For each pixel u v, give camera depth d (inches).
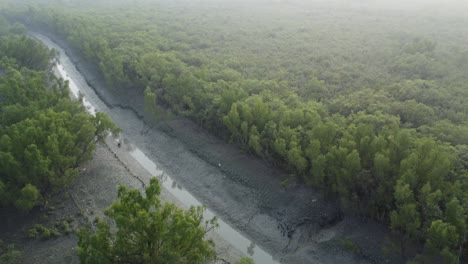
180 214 1283.2
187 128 2618.1
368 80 2790.4
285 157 1975.9
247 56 3467.0
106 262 1253.7
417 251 1530.5
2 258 1584.6
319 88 2640.3
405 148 1716.3
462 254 1470.2
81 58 4077.3
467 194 1531.7
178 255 1248.2
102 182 2110.0
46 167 1739.7
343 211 1796.3
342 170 1701.5
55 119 2005.4
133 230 1251.2
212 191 2129.7
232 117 2204.7
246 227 1884.8
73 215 1847.9
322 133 1893.5
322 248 1684.3
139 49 3506.4
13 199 1722.4
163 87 2844.5
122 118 2935.5
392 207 1632.6
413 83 2544.3
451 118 2176.4
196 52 3607.3
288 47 3671.3
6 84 2434.8
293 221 1845.5
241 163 2230.6
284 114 2114.9
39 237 1713.8
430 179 1574.8
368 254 1594.5
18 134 1833.2
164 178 2266.2
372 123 2069.4
